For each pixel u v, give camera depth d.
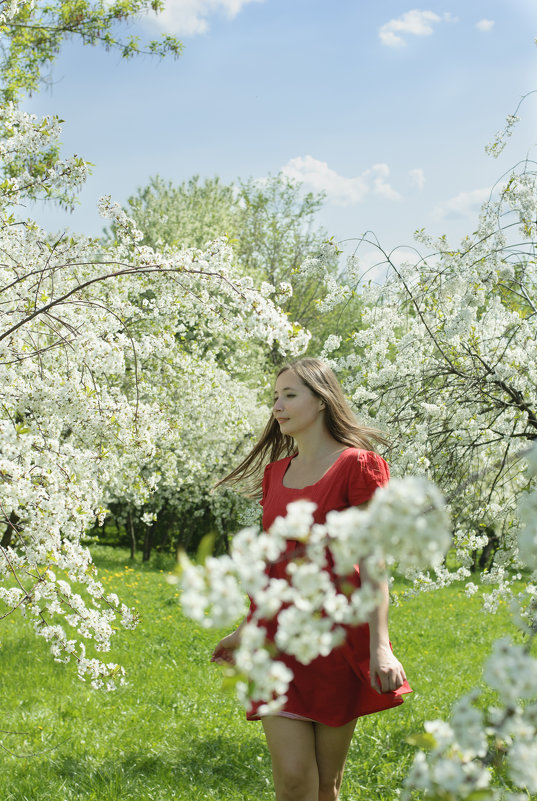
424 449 5.42
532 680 1.06
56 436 3.84
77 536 3.85
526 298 5.36
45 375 3.89
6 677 5.98
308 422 2.79
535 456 1.20
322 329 20.20
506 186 5.04
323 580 1.15
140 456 4.32
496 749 1.24
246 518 7.95
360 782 3.93
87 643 7.30
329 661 2.44
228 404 12.48
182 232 21.36
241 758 4.39
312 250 25.14
